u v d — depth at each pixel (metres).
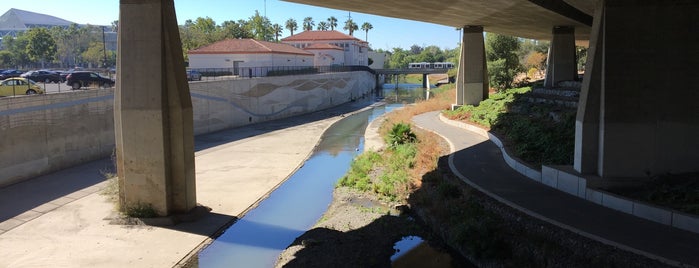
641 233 12.74
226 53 60.81
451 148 26.23
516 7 26.27
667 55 15.46
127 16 17.09
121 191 18.25
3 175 23.30
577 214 14.50
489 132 29.12
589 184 16.09
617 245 12.00
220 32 90.38
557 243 13.05
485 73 41.09
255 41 65.00
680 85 15.48
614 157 15.95
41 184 23.67
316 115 58.62
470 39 40.03
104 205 19.58
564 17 31.11
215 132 42.75
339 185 23.45
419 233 16.97
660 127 15.67
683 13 15.27
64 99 27.39
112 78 46.25
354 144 37.22
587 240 12.56
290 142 37.62
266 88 51.91
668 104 15.58
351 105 72.88
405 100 81.31
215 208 19.78
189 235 16.66
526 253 13.46
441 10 27.84
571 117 22.80
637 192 15.26
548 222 13.88
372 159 27.42
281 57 65.19
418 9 27.50
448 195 18.11
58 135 26.94
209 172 26.81
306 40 102.88
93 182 24.05
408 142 30.25
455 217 16.14
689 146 15.55
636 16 15.55
